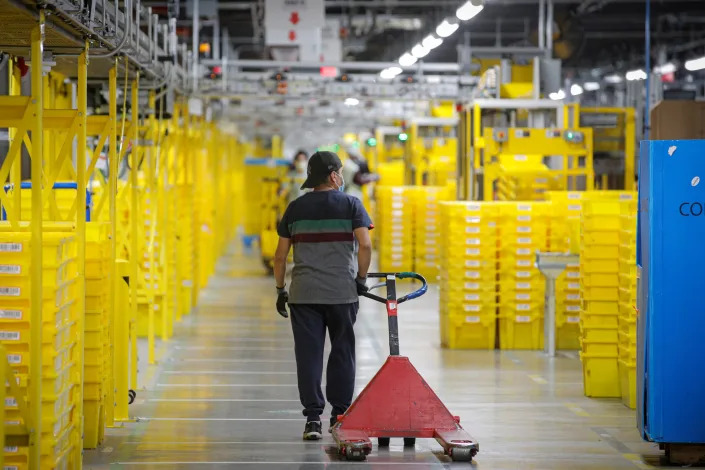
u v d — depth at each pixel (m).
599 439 16.02
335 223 15.09
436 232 43.56
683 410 14.18
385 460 14.41
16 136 11.55
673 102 25.70
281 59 37.81
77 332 13.28
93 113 23.06
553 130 27.41
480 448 15.33
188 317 31.91
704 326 14.12
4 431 10.73
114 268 16.19
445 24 24.05
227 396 19.39
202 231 38.84
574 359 24.08
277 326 29.94
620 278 18.97
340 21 48.41
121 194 19.20
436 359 24.09
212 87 35.38
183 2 40.62
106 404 16.47
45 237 12.20
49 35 12.69
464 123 33.16
